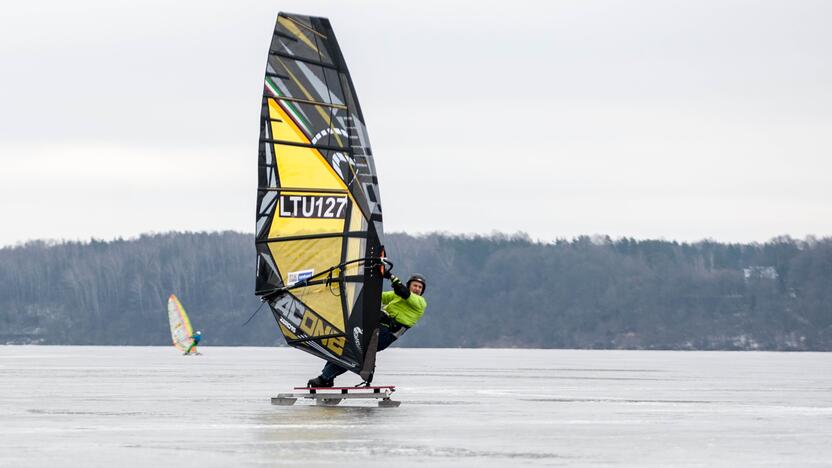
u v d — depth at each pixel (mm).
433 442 54375
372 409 74312
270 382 113625
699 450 52500
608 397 91438
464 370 166000
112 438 55219
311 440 54562
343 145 81438
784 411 76062
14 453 49625
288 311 80750
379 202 81000
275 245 80562
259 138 80250
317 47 81438
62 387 102562
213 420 64562
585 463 47719
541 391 100375
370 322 79438
